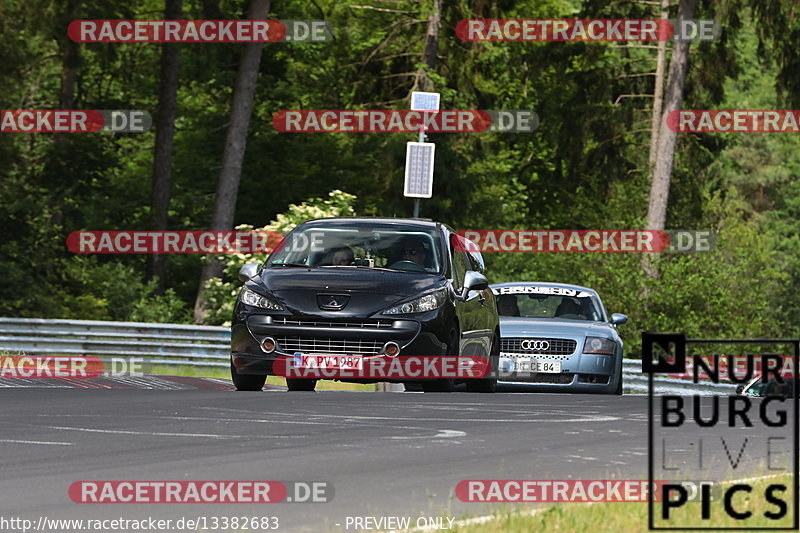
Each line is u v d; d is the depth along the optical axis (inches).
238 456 1406.3
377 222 2317.9
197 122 7170.3
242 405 1984.5
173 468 1312.7
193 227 7140.8
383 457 1417.3
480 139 7007.9
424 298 2119.8
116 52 6028.5
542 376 2667.3
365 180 7145.7
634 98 7362.2
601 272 5954.7
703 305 5831.7
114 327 4008.4
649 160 7396.7
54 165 5812.0
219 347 4188.0
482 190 7194.9
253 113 7140.8
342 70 7258.9
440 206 6811.0
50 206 5772.6
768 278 6141.7
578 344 2667.3
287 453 1435.8
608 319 2881.4
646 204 6919.3
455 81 7042.3
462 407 2018.9
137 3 6525.6
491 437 1621.6
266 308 2116.1
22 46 5708.7
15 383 2490.2
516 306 2878.9
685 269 5836.6
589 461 1417.3
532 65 7303.2
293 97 7062.0
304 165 7140.8
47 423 1711.4
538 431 1697.8
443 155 6791.3
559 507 1071.6
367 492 1189.1
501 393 2443.4
